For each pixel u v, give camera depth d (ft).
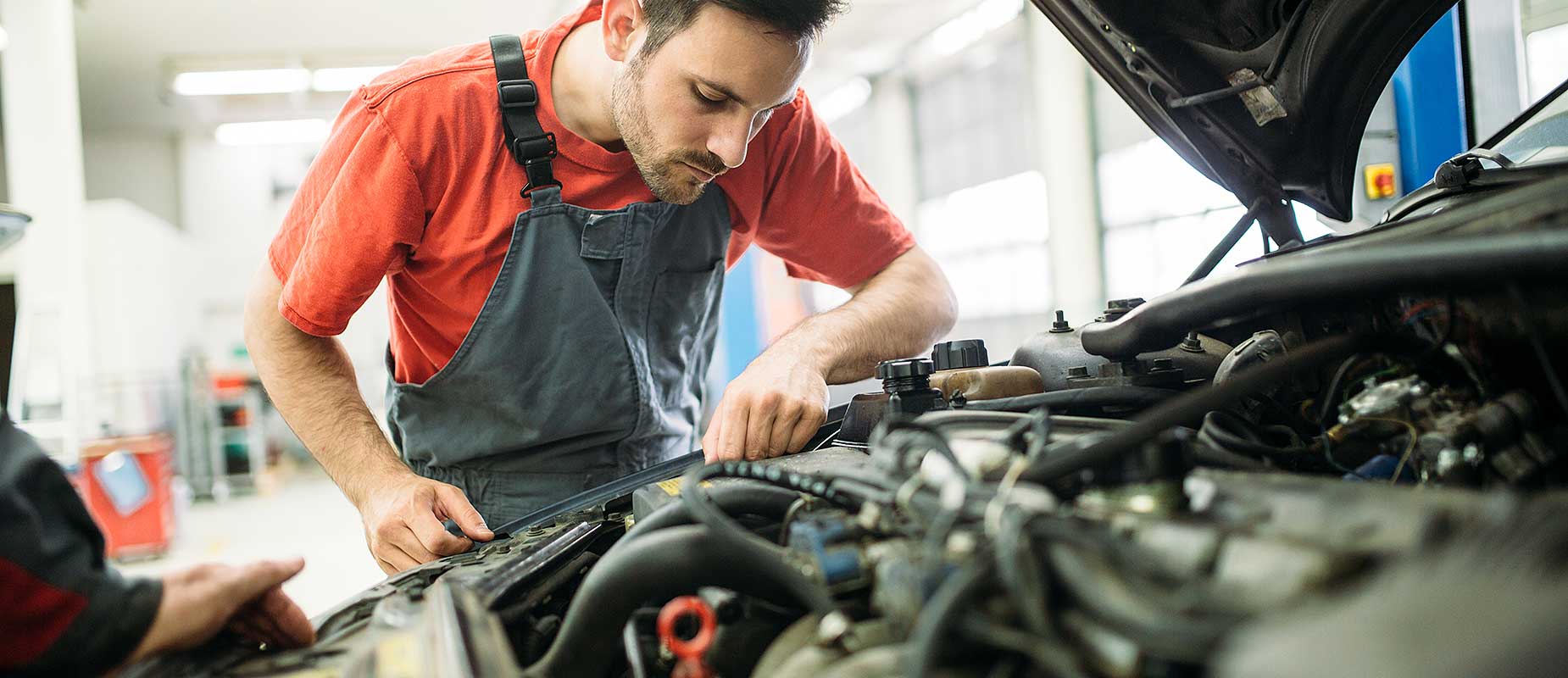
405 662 1.48
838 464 2.48
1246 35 3.45
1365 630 0.76
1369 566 0.99
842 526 1.55
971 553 1.27
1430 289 1.73
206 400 24.32
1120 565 1.09
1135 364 2.69
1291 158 3.76
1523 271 1.32
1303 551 1.03
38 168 16.80
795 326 3.78
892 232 4.51
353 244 3.41
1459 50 5.90
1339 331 2.32
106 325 22.11
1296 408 2.42
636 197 3.84
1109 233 20.97
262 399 28.60
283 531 18.11
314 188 3.57
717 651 1.70
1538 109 3.07
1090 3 3.43
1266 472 1.71
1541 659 0.68
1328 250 2.03
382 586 2.11
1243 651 0.82
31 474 1.57
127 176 31.32
